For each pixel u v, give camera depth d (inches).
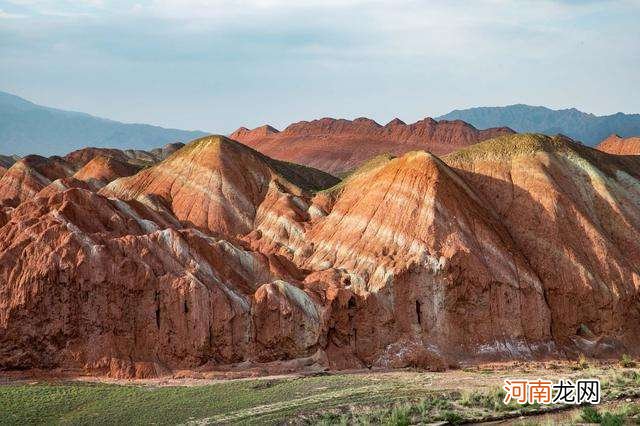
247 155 5172.2
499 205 4084.6
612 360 3604.8
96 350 3139.8
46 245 3238.2
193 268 3351.4
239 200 4849.9
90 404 2591.0
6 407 2522.1
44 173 6171.3
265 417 2391.7
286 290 3346.5
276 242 4239.7
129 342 3176.7
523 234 3939.5
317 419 2388.0
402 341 3454.7
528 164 4185.5
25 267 3186.5
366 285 3550.7
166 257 3376.0
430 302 3523.6
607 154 4736.7
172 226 4158.5
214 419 2394.2
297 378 3014.3
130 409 2517.2
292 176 5462.6
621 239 4074.8
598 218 4128.9
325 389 2758.4
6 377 3026.6
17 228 3373.5
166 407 2534.5
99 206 3730.3
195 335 3189.0
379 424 2361.0
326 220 4173.2
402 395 2640.3
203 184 4918.8
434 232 3654.0
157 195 4921.3
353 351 3405.5
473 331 3528.5
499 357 3481.8
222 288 3316.9
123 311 3196.4
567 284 3767.2
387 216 3809.1
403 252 3639.3
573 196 4138.8
